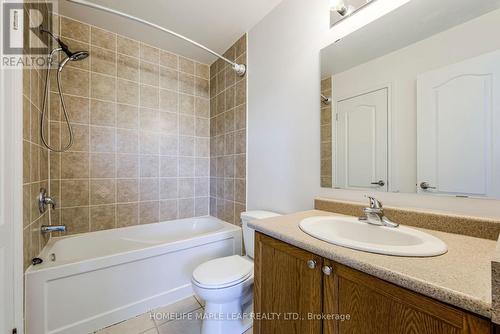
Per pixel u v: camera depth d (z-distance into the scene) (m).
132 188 2.13
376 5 1.11
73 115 1.85
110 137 2.02
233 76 2.17
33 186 1.33
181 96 2.42
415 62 0.98
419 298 0.52
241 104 2.06
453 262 0.60
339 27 1.26
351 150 1.22
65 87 1.81
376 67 1.11
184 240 1.75
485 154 0.80
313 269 0.77
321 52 1.35
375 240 0.95
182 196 2.44
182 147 2.43
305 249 0.78
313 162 1.41
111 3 1.64
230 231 1.99
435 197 0.93
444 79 0.90
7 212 1.03
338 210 1.23
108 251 1.93
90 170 1.92
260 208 1.84
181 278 1.73
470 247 0.70
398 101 1.03
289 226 0.99
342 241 0.74
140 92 2.17
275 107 1.69
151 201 2.24
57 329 1.25
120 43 2.05
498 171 0.78
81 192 1.89
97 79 1.95
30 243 1.26
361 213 1.12
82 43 1.87
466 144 0.84
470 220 0.81
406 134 1.01
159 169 2.29
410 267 0.57
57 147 1.78
